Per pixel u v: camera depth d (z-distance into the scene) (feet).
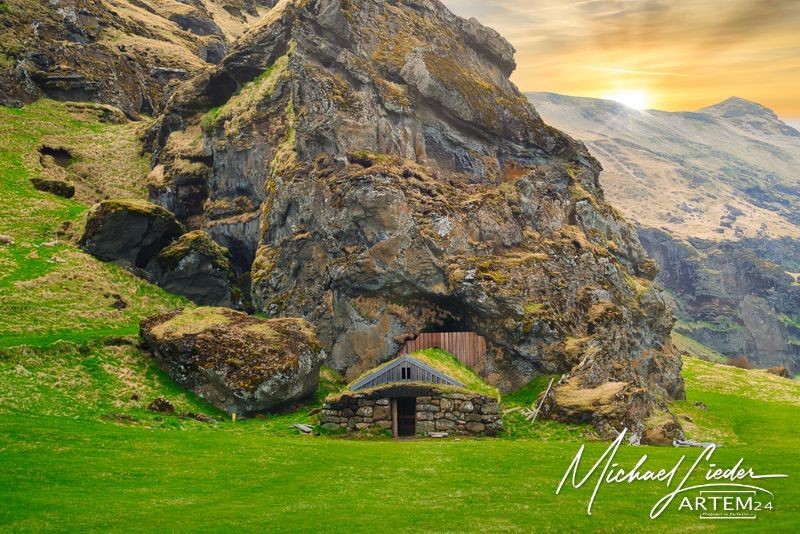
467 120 315.37
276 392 220.23
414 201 268.00
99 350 222.89
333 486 140.87
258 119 333.21
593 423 218.38
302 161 292.81
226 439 178.60
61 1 519.19
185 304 289.53
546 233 301.02
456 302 259.60
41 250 293.02
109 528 112.68
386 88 304.30
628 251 341.41
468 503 129.49
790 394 355.97
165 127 395.75
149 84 542.98
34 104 447.01
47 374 203.72
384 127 296.51
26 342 219.82
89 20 549.95
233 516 120.26
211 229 332.19
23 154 380.58
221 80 379.14
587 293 281.54
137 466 148.25
